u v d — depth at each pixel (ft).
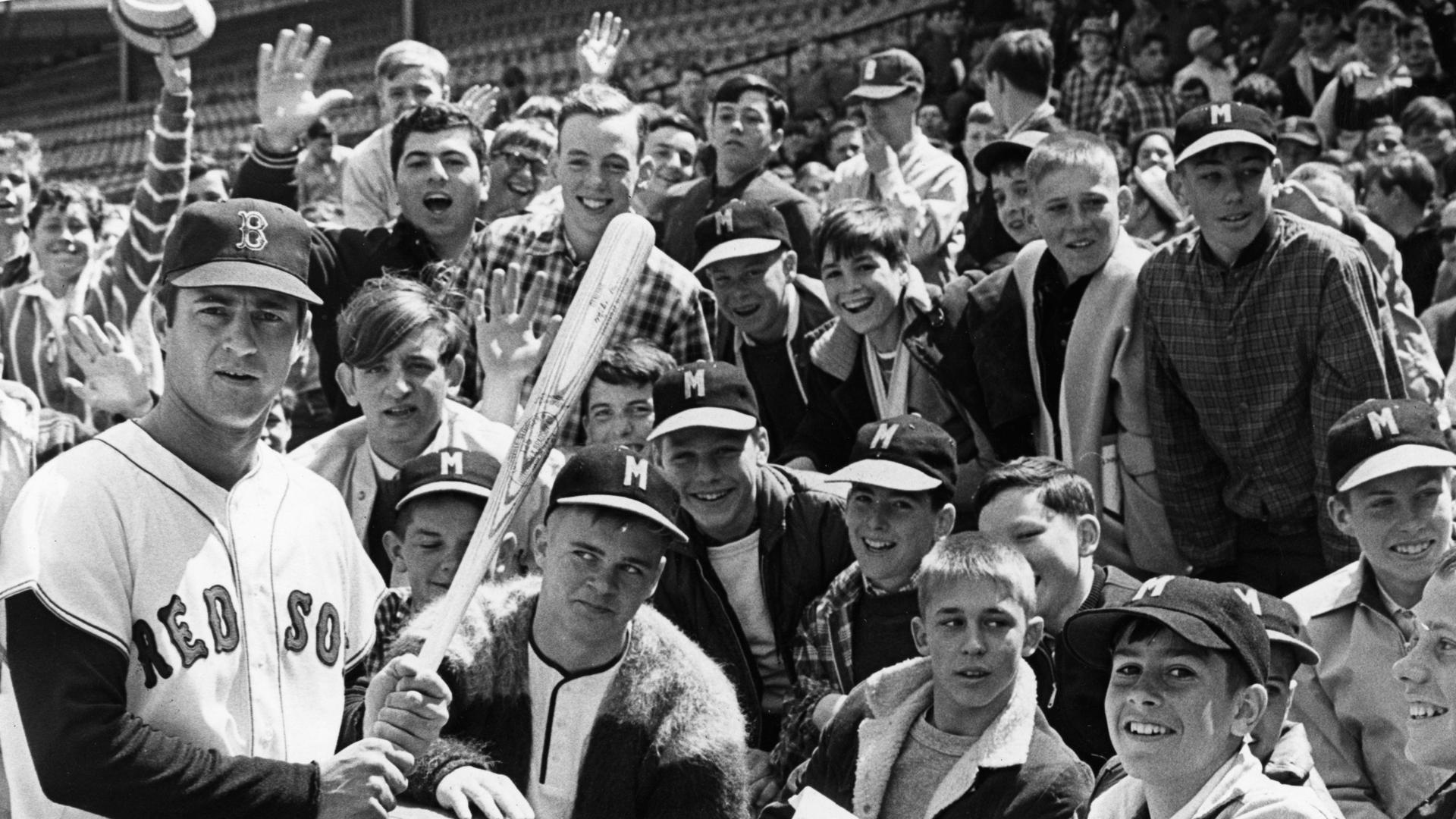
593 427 16.93
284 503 9.48
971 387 16.74
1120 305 15.85
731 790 10.92
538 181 22.36
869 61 22.00
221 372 8.93
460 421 15.71
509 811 10.19
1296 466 15.26
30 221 26.96
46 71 67.77
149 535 8.87
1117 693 9.71
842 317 17.43
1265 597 11.18
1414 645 11.69
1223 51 31.89
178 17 18.13
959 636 12.00
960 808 11.89
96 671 8.53
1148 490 15.90
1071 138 16.06
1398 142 26.13
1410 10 30.32
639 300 18.45
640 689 11.02
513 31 53.16
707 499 14.93
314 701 9.39
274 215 9.13
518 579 11.98
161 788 8.46
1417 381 18.78
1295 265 15.08
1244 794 9.49
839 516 15.20
